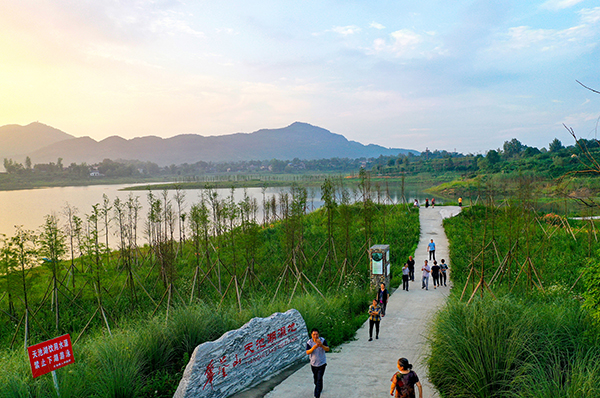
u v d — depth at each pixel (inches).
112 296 676.7
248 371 345.7
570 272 740.0
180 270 899.4
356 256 1008.2
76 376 310.2
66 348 282.0
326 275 867.4
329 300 590.2
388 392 309.9
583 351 281.0
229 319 442.6
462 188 3860.7
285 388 329.4
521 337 293.1
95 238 641.6
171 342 386.0
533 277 706.2
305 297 582.9
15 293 530.9
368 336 485.1
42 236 593.6
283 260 952.9
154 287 771.4
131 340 372.5
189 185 7711.6
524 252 838.5
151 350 366.3
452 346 304.5
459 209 1806.1
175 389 318.3
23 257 529.7
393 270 921.5
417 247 1157.7
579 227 1145.4
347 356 410.6
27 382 294.0
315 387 301.3
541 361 278.2
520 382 257.4
